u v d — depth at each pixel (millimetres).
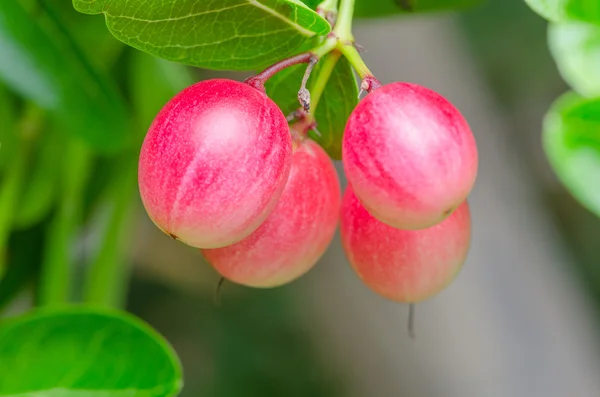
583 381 414
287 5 247
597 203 239
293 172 250
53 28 298
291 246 251
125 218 334
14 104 327
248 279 254
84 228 351
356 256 261
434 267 258
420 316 427
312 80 258
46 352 270
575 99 239
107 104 303
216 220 235
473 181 240
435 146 236
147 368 270
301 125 254
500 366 412
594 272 640
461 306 420
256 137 235
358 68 247
